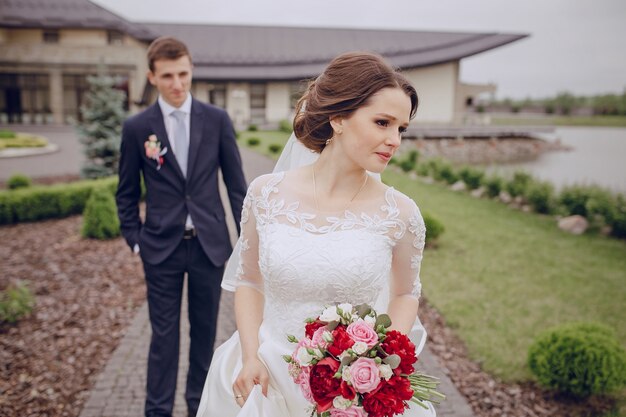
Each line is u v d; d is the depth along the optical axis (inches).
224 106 1364.4
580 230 351.9
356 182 69.1
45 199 375.9
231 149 121.5
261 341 71.4
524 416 135.2
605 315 205.0
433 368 159.0
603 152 1226.6
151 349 114.6
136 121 117.4
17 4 1288.1
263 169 475.8
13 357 163.6
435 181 604.7
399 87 62.2
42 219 377.4
